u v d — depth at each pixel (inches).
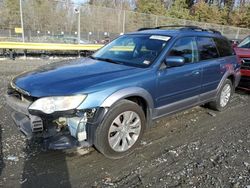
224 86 233.3
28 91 135.4
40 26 641.0
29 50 588.4
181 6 1905.8
